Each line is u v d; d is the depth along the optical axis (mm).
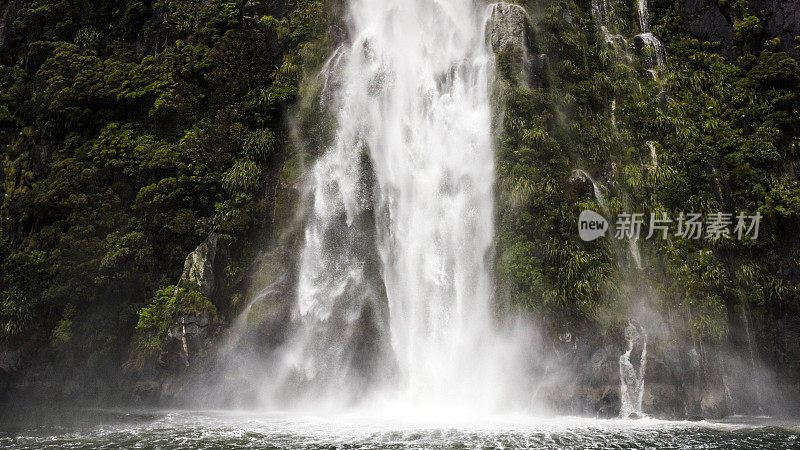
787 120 29047
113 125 30375
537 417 22000
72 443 17109
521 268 24250
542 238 24703
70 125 31812
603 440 17156
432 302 25891
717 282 24828
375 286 26188
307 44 30344
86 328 27172
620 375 22828
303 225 27219
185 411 23938
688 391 23000
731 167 27859
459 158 27453
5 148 33781
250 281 26766
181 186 28203
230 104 29703
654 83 29906
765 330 25812
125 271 27328
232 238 27078
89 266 27406
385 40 30969
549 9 29031
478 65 28328
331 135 28578
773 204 27000
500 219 25531
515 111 26453
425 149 28406
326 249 26844
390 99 29688
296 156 28266
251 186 27766
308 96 29328
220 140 29000
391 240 27172
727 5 32188
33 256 28141
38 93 33656
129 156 29422
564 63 28375
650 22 32844
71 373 27391
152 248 27688
